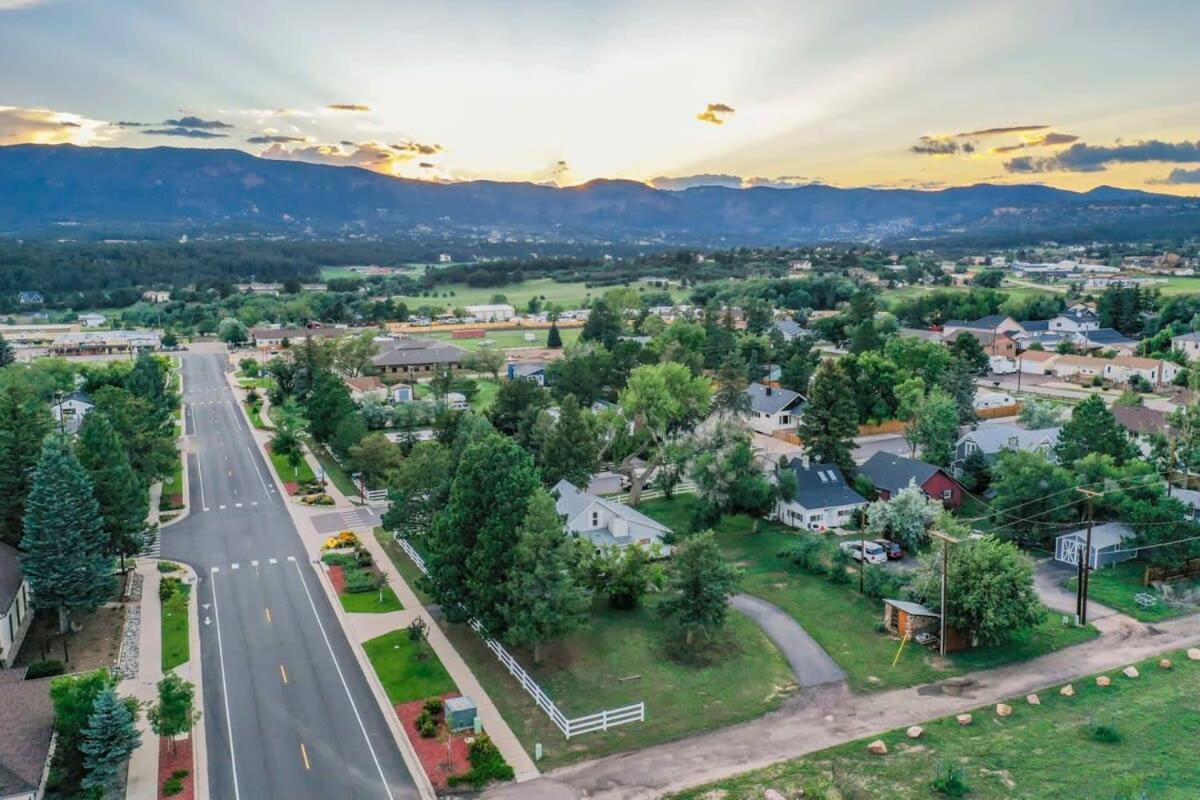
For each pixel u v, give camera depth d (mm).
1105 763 43250
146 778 42000
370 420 122188
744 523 83562
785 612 62438
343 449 100125
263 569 70188
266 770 42656
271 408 137125
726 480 78250
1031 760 43625
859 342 152250
